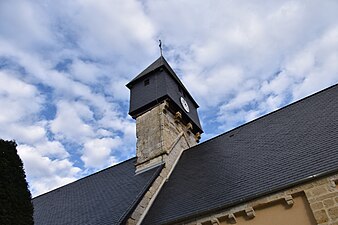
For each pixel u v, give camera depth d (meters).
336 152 8.37
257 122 14.20
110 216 10.23
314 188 7.50
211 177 11.20
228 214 8.31
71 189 17.02
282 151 10.30
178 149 15.56
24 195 7.11
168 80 17.88
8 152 7.34
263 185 8.70
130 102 18.09
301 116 12.15
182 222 9.05
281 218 7.66
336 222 6.83
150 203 11.31
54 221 12.70
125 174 15.02
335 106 11.20
